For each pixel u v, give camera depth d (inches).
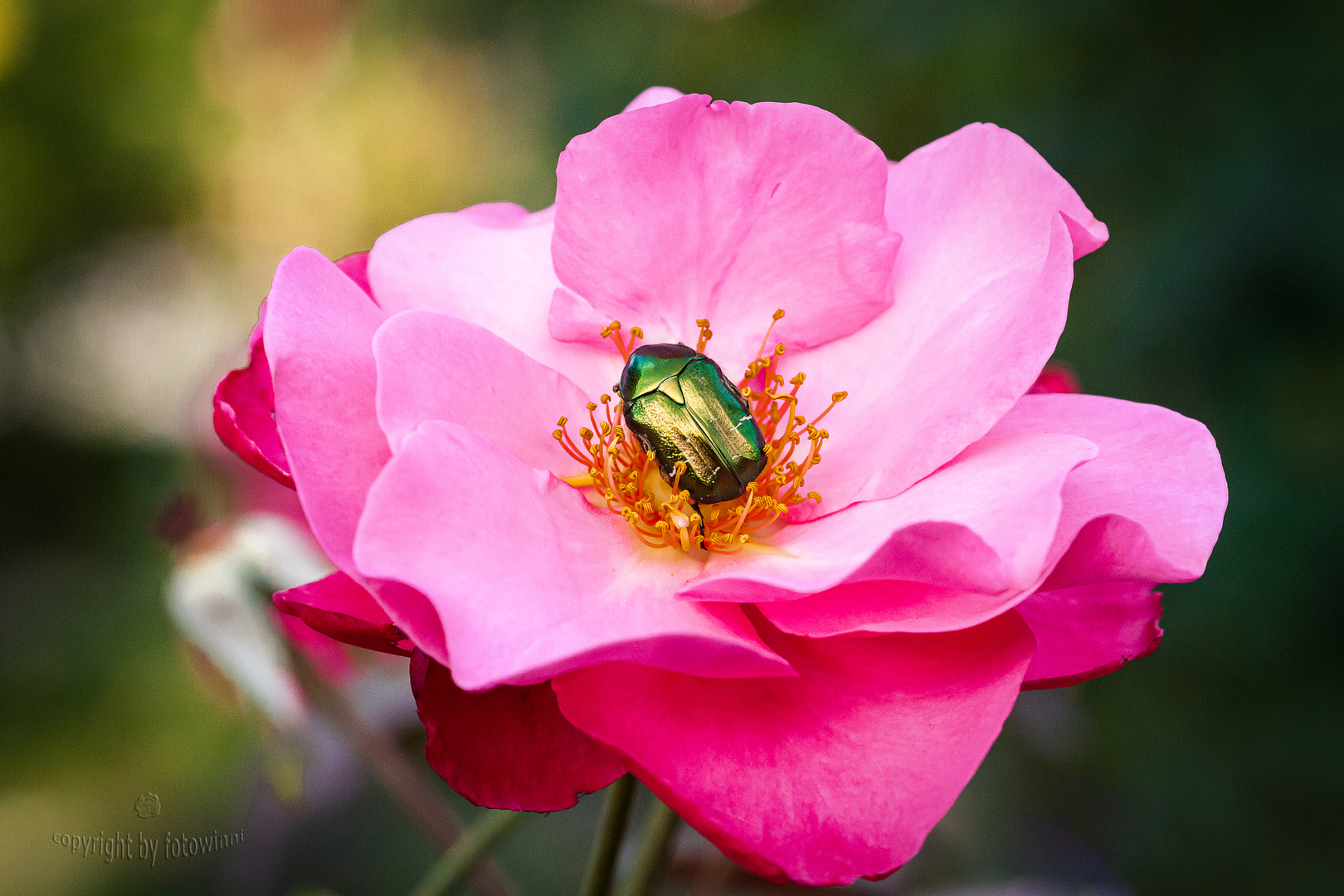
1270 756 24.9
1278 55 25.3
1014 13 27.3
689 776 11.4
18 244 67.4
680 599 12.0
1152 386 25.6
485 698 11.6
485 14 55.1
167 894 21.6
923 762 11.4
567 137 38.0
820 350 12.7
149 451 56.3
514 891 13.4
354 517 11.6
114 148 70.7
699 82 35.2
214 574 14.9
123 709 41.6
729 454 12.2
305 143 74.4
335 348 11.9
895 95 30.1
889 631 11.6
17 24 66.3
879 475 12.3
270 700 14.7
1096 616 12.1
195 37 69.6
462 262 12.8
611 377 12.7
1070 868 19.8
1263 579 24.2
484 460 11.8
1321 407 25.2
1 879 32.1
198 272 75.2
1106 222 26.5
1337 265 23.6
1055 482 11.5
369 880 16.8
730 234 12.6
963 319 12.4
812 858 11.3
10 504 60.7
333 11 66.9
